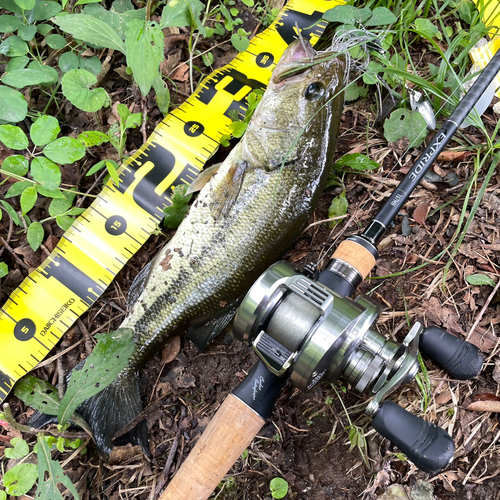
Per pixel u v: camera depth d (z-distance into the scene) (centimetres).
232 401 33
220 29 48
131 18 45
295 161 40
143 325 41
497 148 45
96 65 45
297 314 32
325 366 31
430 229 45
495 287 42
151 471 40
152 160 44
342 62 40
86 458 40
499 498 39
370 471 39
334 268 36
